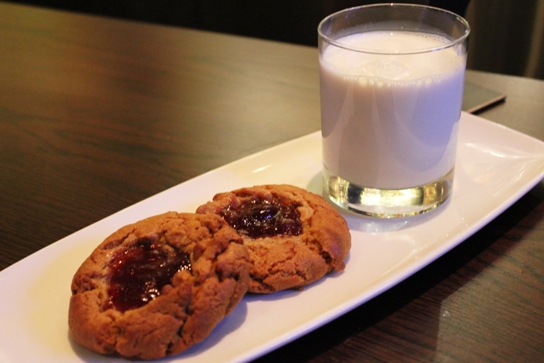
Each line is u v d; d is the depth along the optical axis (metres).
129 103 0.68
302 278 0.43
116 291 0.42
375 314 0.43
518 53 0.97
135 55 0.79
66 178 0.56
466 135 0.55
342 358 0.41
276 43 0.81
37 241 0.50
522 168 0.51
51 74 0.75
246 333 0.41
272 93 0.68
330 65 0.47
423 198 0.48
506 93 0.65
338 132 0.48
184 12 1.26
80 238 0.47
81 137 0.62
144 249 0.43
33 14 0.98
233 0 1.18
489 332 0.41
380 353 0.41
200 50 0.80
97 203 0.53
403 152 0.47
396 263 0.45
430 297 0.43
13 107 0.68
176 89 0.70
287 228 0.45
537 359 0.40
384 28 0.51
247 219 0.46
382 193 0.48
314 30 1.11
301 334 0.40
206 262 0.41
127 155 0.59
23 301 0.44
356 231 0.48
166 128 0.63
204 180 0.52
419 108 0.46
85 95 0.70
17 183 0.56
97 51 0.82
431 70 0.46
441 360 0.40
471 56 1.00
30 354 0.41
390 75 0.46
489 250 0.46
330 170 0.50
